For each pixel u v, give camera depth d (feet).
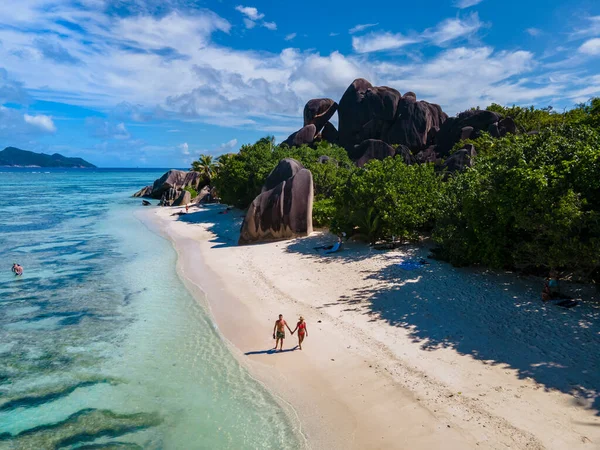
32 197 318.45
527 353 47.78
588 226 56.85
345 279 78.74
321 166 158.40
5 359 53.78
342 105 235.20
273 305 69.21
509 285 69.05
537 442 33.86
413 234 98.78
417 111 213.66
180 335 59.98
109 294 79.41
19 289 83.05
